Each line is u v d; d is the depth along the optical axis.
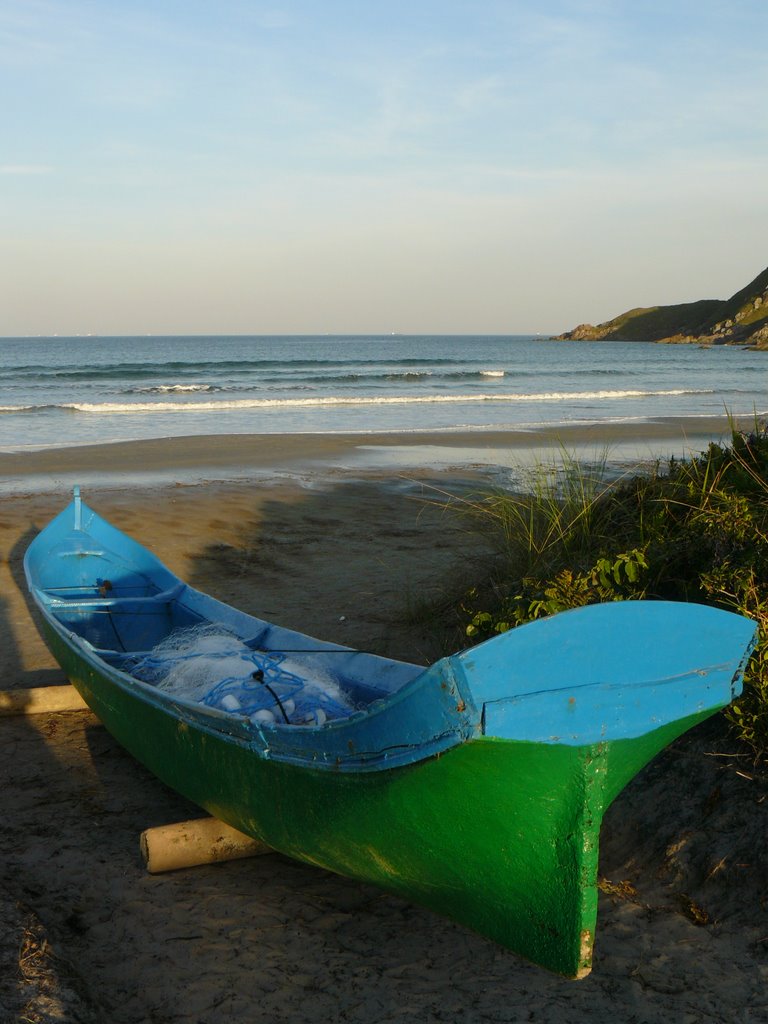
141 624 6.86
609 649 2.98
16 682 6.72
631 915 3.92
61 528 7.72
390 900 4.12
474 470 15.74
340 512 12.24
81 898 4.03
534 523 7.54
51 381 39.56
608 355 85.88
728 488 6.52
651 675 3.06
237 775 4.03
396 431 22.02
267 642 5.80
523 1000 3.44
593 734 2.99
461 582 7.79
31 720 6.06
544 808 3.07
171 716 4.48
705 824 4.25
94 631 6.93
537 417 26.09
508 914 3.32
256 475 15.22
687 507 6.48
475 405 30.45
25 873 4.20
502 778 3.01
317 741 3.46
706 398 33.84
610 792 3.15
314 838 3.71
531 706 2.89
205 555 10.02
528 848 3.14
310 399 30.88
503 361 68.44
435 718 2.95
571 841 3.07
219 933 3.82
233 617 6.23
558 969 3.19
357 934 3.86
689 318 168.75
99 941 3.74
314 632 7.47
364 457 17.48
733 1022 3.30
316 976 3.57
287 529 11.23
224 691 4.71
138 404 28.08
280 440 19.75
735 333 134.75
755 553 5.27
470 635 5.88
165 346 119.25
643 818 4.43
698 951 3.67
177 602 6.87
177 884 4.18
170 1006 3.38
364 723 3.22
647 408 29.34
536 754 2.96
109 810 4.88
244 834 4.31
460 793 3.09
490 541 8.03
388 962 3.67
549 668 2.90
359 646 7.10
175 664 5.38
